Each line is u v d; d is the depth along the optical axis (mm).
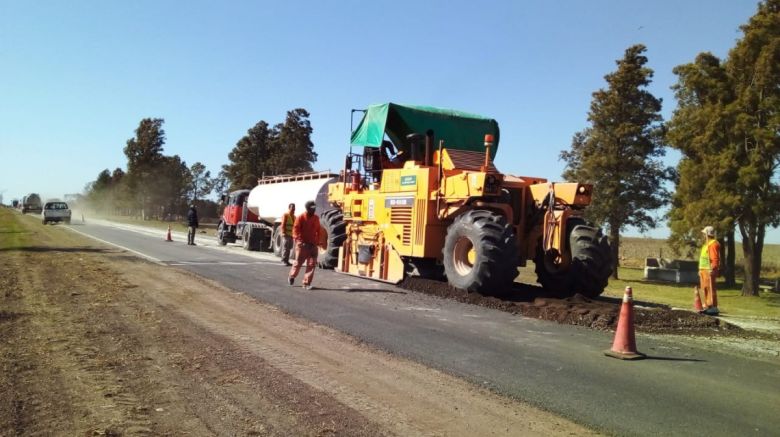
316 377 5750
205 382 5488
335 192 16062
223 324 8047
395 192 12992
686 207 27500
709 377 6141
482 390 5496
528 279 17953
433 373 6008
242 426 4449
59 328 7500
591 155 32094
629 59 31922
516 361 6574
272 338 7309
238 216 26812
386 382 5660
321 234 16562
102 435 4180
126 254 18688
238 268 15500
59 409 4680
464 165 11922
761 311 16719
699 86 27016
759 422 4820
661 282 30531
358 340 7352
